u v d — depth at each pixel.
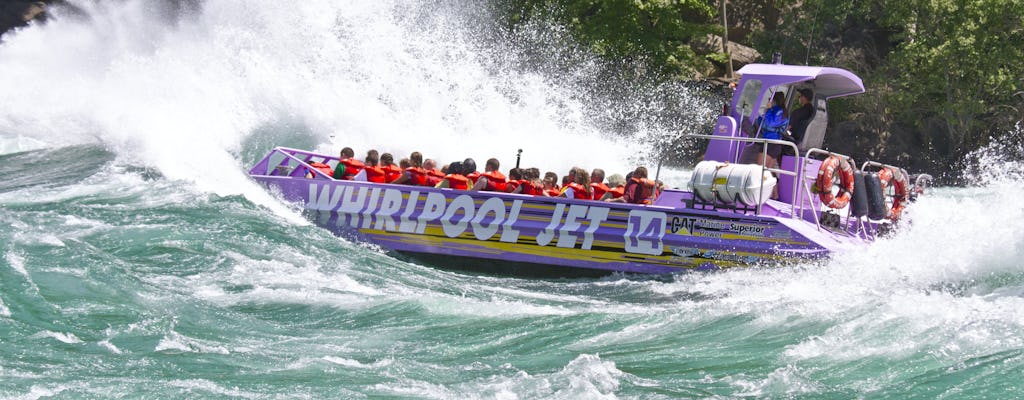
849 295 37.09
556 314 35.38
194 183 55.78
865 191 43.53
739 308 35.53
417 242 47.12
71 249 38.81
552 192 47.91
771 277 40.75
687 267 42.25
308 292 37.03
